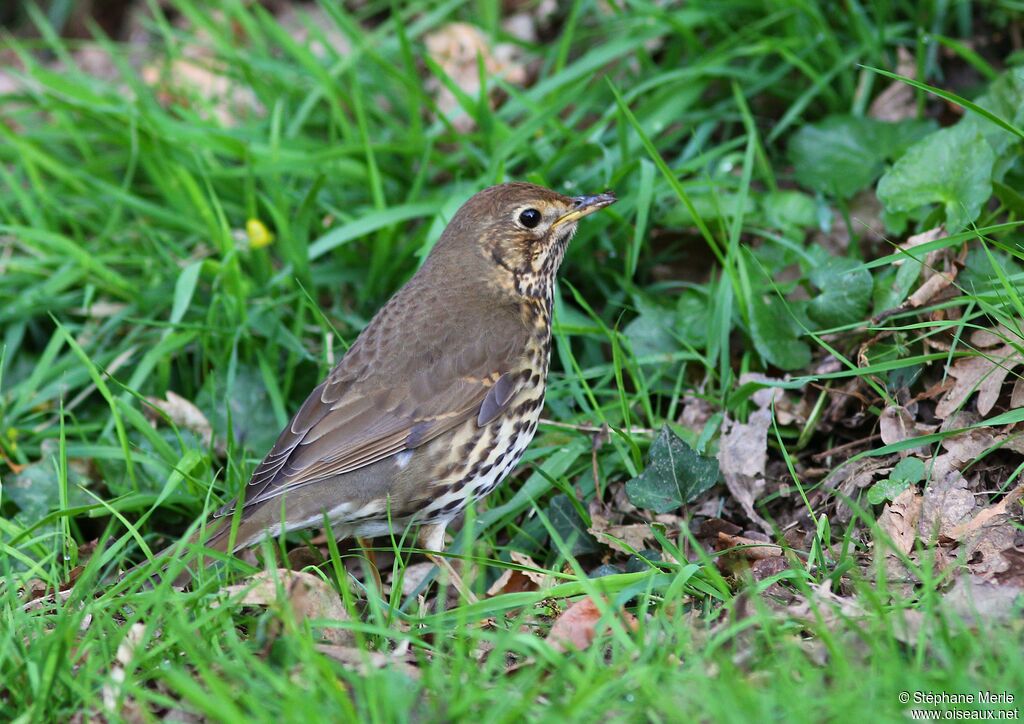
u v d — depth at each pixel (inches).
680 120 558.6
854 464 410.9
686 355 465.7
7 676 314.5
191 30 733.3
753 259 451.8
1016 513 362.9
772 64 567.8
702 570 364.2
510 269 424.5
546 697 305.4
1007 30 552.7
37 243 553.6
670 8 595.8
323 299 552.1
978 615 300.8
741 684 275.3
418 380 402.0
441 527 414.3
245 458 479.5
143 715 298.2
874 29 559.2
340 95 584.4
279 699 296.2
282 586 332.5
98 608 337.7
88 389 505.0
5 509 474.0
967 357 409.4
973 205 440.5
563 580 382.3
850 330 446.0
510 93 559.8
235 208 566.6
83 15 783.7
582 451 443.8
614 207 509.0
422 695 306.2
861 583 306.8
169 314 538.0
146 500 443.8
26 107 689.6
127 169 605.0
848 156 515.5
